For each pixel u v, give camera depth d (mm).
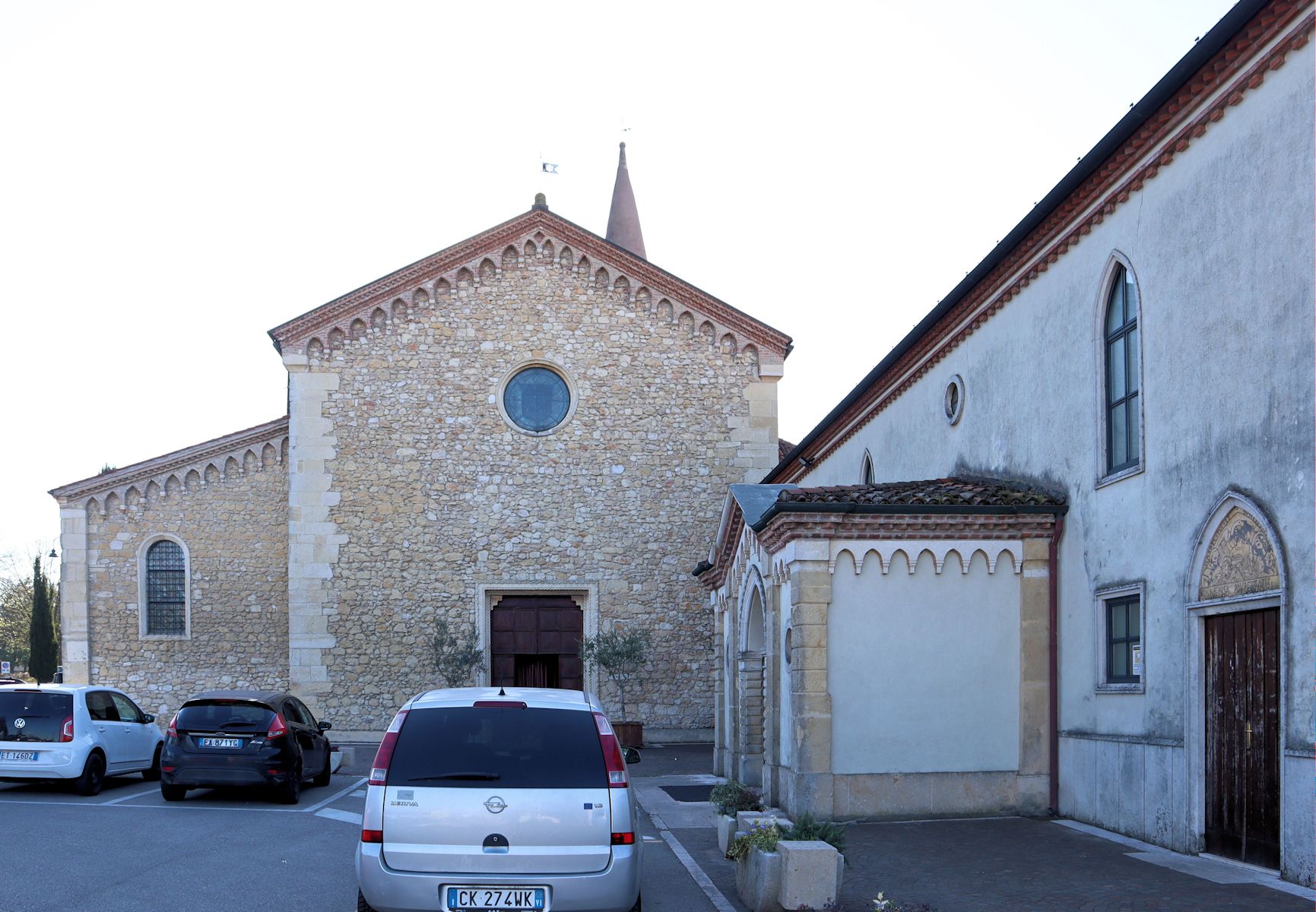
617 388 26250
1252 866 9023
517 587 25359
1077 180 11523
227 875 9477
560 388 26344
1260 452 8875
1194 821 9727
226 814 13531
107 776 16172
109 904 8234
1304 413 8328
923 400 17594
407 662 24891
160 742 17578
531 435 25875
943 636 12586
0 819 12430
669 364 26469
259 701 14977
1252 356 9016
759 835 8742
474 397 25859
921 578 12641
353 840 11750
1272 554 8734
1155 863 9375
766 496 15531
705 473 26188
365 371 25688
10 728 15000
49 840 10977
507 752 6820
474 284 26219
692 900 9023
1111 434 11719
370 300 25766
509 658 25641
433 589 25172
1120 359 11547
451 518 25422
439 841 6602
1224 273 9445
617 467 26000
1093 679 11711
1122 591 11109
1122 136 10555
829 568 12516
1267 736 8859
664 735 25312
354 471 25359
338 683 24672
